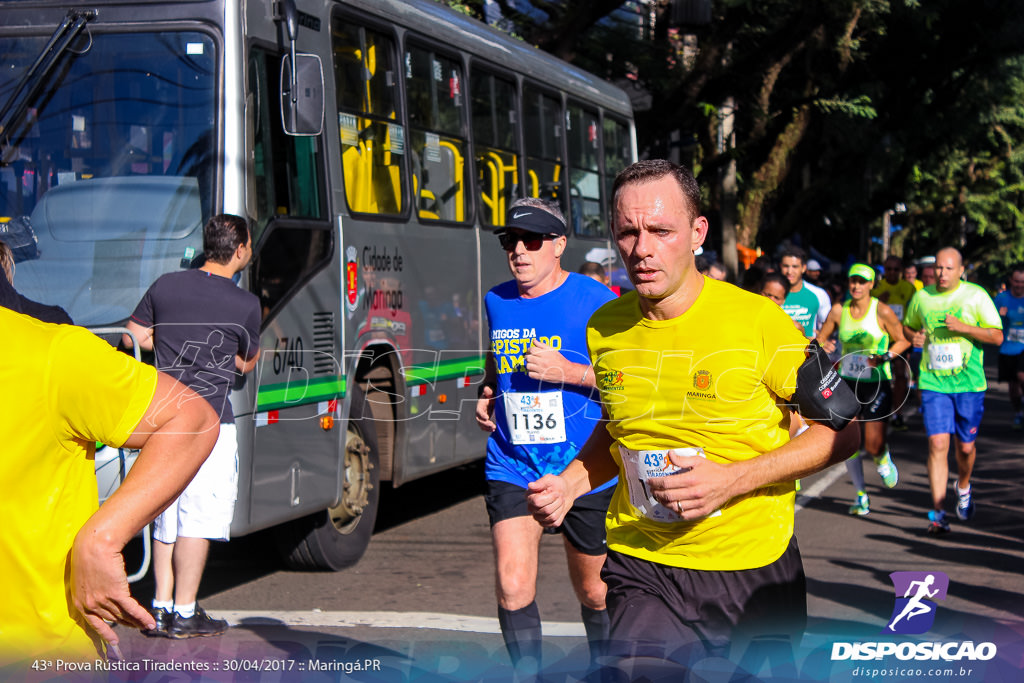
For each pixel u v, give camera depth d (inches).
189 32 244.1
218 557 302.8
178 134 242.2
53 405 88.4
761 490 118.0
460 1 542.0
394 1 312.5
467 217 349.1
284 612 238.8
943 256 318.3
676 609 119.6
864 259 1409.9
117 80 245.4
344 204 280.4
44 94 246.2
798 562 120.9
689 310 118.3
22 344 88.4
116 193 241.8
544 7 596.1
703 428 117.7
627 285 484.4
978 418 320.8
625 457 122.0
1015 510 355.3
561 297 171.5
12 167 244.8
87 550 87.0
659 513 118.8
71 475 90.7
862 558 286.8
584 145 457.7
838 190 1117.1
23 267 239.8
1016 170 1560.0
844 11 721.0
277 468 249.1
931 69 950.4
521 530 167.3
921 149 1122.7
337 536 281.1
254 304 224.2
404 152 312.5
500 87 379.2
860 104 866.8
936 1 880.9
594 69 669.9
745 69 711.1
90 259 239.3
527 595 163.5
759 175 877.2
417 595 256.7
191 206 239.8
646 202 115.8
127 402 89.5
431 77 331.9
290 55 250.1
